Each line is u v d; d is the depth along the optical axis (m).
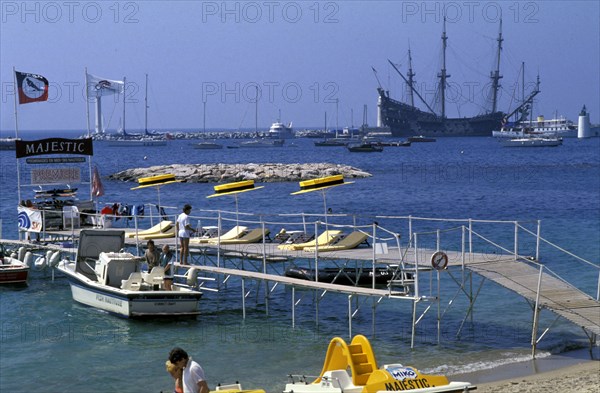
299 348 28.62
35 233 48.00
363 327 31.75
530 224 66.81
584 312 25.78
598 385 22.09
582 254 48.56
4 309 35.53
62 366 26.62
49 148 47.41
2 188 109.25
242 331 31.31
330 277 34.91
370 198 97.62
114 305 33.25
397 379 18.22
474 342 29.02
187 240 35.22
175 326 32.19
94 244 36.88
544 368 25.19
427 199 96.19
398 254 32.44
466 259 30.66
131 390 24.02
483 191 107.06
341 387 18.83
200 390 15.54
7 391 24.08
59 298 37.78
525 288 27.64
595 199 92.62
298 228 63.88
